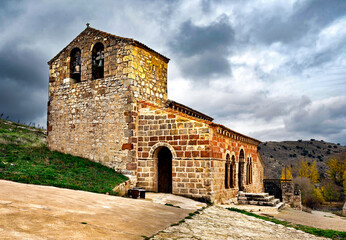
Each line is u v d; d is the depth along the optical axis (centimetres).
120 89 2069
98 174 1845
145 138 1997
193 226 1041
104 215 920
